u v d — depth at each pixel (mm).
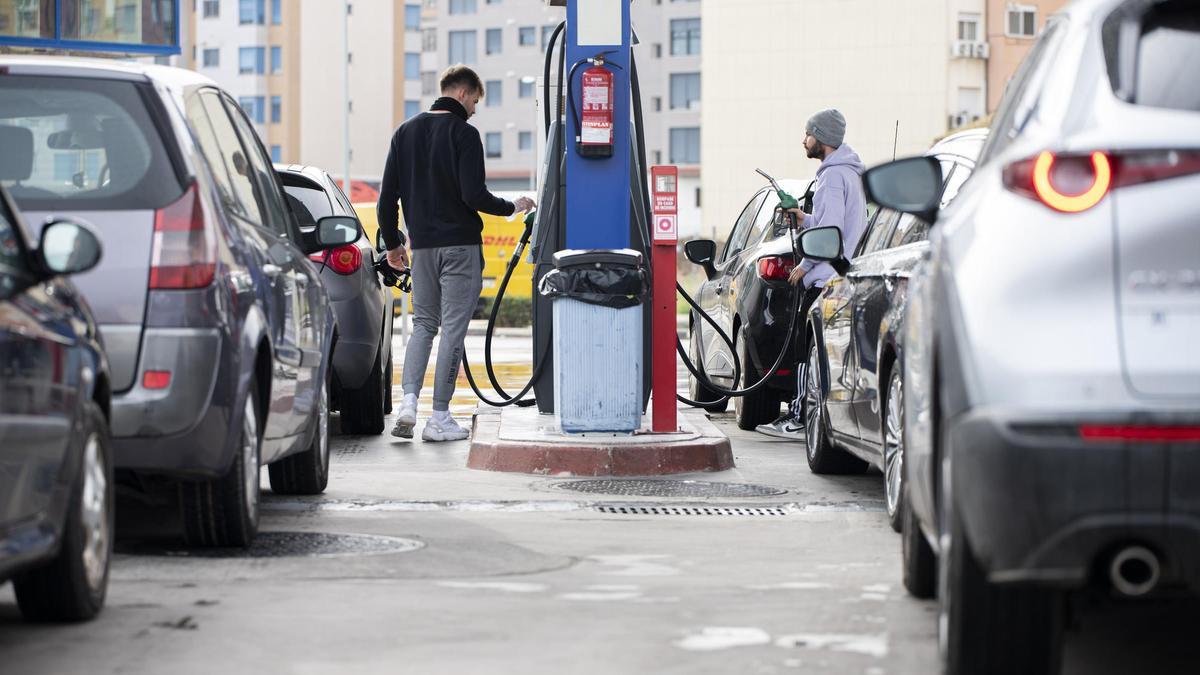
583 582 8766
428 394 23734
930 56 86875
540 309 16609
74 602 7402
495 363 31625
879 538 10547
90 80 9289
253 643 7148
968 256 5750
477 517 11320
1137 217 5457
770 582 8828
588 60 14773
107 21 22203
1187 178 5484
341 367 15727
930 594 8320
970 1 87062
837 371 12789
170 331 8734
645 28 131000
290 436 10875
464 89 16250
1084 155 5539
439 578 8820
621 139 14859
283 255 10734
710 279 19922
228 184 9898
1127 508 5258
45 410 6910
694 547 10109
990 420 5398
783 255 16969
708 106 91750
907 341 7680
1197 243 5430
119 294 8742
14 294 6867
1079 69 5980
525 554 9719
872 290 11547
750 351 17281
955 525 5812
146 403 8672
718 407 19750
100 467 7695
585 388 14320
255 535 9953
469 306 16391
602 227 14852
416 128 16156
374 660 6863
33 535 6812
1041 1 87375
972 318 5578
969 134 11484
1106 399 5312
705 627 7578
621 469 13766
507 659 6898
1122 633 7500
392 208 16359
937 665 6816
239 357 9047
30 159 9047
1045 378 5367
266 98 136000
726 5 91312
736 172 91438
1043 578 5371
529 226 16828
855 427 12188
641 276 14328
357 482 13195
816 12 89312
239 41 135750
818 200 15898
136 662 6793
